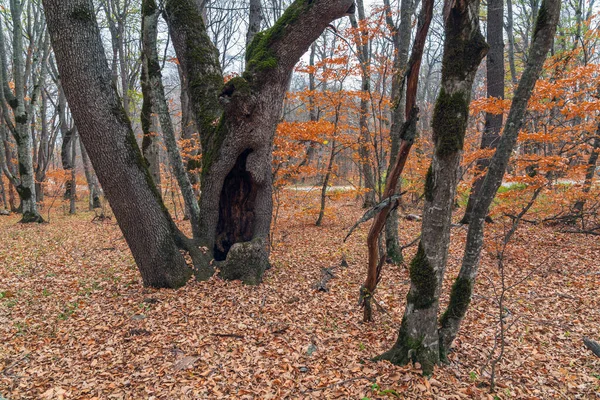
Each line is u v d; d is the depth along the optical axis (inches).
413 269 142.3
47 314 212.4
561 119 334.6
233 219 283.9
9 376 157.3
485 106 282.4
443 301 229.6
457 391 135.1
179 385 147.4
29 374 158.6
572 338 181.0
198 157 385.7
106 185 223.6
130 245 236.8
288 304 221.0
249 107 237.9
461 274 144.6
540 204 394.0
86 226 545.3
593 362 160.1
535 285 250.7
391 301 227.9
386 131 380.8
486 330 188.7
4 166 571.5
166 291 234.8
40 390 148.3
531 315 207.5
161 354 168.4
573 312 209.8
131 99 751.1
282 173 374.3
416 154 453.4
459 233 390.3
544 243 339.3
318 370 154.4
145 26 262.2
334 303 224.4
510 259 303.0
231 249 252.5
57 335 189.0
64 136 809.5
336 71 347.9
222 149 252.7
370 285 184.2
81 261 326.6
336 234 433.7
